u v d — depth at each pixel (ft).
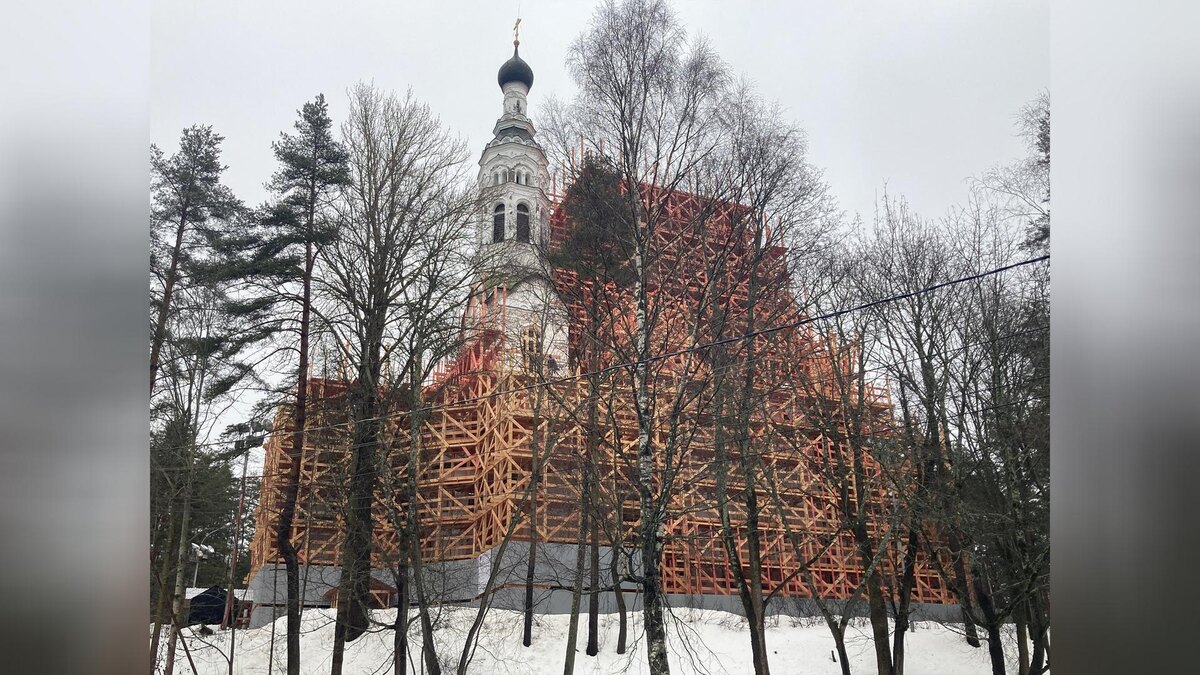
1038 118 66.44
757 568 67.21
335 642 70.44
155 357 74.08
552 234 76.84
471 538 103.71
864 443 69.77
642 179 66.74
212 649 87.30
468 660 68.90
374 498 73.92
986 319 69.26
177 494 75.77
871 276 72.43
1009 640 85.15
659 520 59.57
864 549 69.31
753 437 71.82
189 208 81.46
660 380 70.08
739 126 68.59
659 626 57.31
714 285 67.21
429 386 87.20
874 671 79.66
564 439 82.84
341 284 78.69
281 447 85.25
